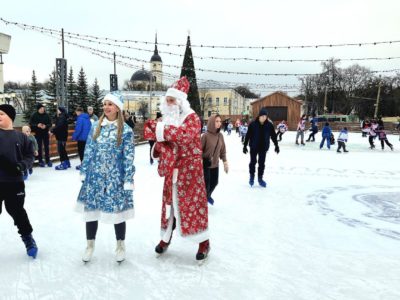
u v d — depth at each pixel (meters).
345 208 5.42
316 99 62.38
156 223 4.36
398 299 2.61
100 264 3.10
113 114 2.96
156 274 2.94
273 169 9.53
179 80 3.08
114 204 2.87
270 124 6.84
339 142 14.42
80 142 7.98
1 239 3.64
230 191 6.52
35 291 2.61
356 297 2.63
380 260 3.36
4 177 2.95
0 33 18.45
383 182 7.81
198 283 2.80
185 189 3.08
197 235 3.11
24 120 40.44
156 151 3.18
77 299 2.51
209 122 4.96
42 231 3.95
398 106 59.22
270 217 4.81
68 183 6.72
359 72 61.78
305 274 3.02
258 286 2.78
